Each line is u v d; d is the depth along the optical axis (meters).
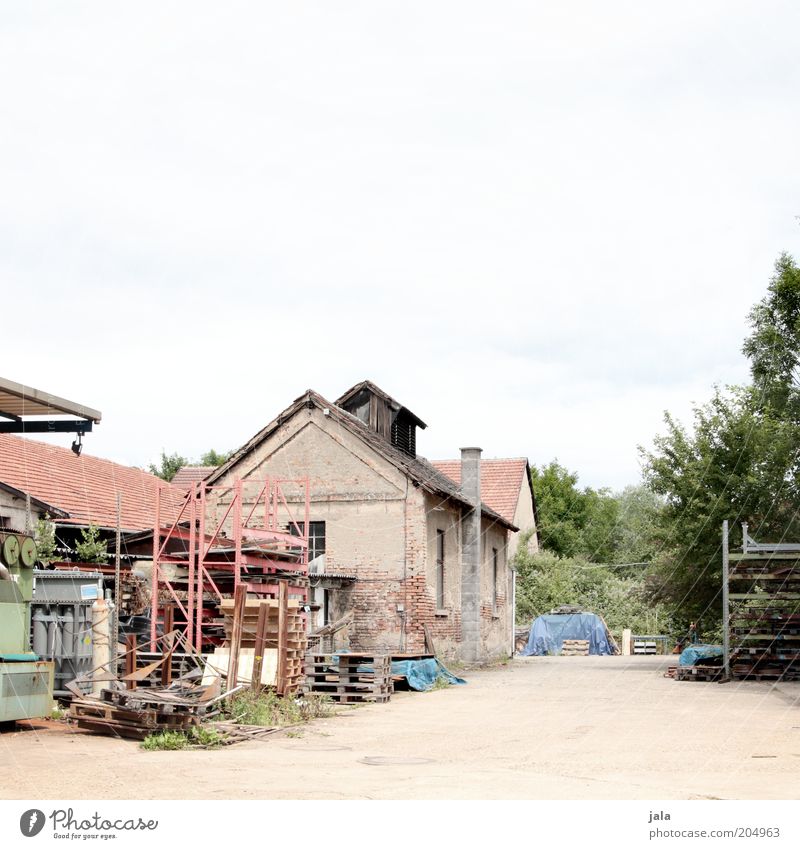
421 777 10.46
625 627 48.69
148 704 13.18
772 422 29.53
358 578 28.41
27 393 12.22
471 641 31.88
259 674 16.66
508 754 12.39
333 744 13.29
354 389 31.42
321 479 29.16
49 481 26.50
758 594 25.00
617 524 64.56
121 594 21.34
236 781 9.98
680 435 29.89
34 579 16.08
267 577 20.94
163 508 30.12
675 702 19.64
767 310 32.56
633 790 9.78
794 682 24.47
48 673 13.62
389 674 20.27
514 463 49.44
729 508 28.39
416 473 28.52
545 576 49.34
